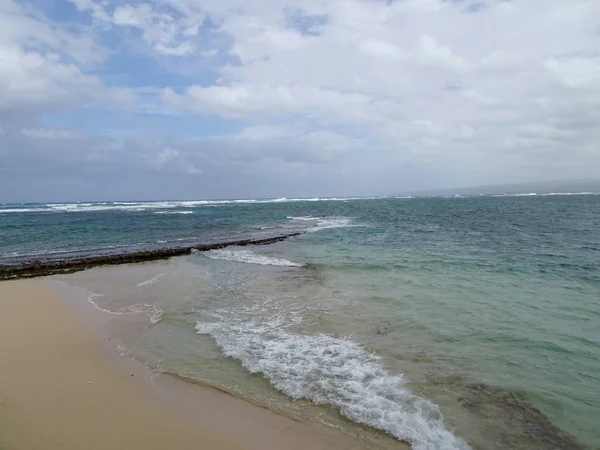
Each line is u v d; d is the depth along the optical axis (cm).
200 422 505
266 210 7112
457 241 2273
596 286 1173
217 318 922
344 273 1395
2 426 481
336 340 770
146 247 2233
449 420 507
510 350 714
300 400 557
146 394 575
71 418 507
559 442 466
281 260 1725
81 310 1003
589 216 4088
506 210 5566
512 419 509
